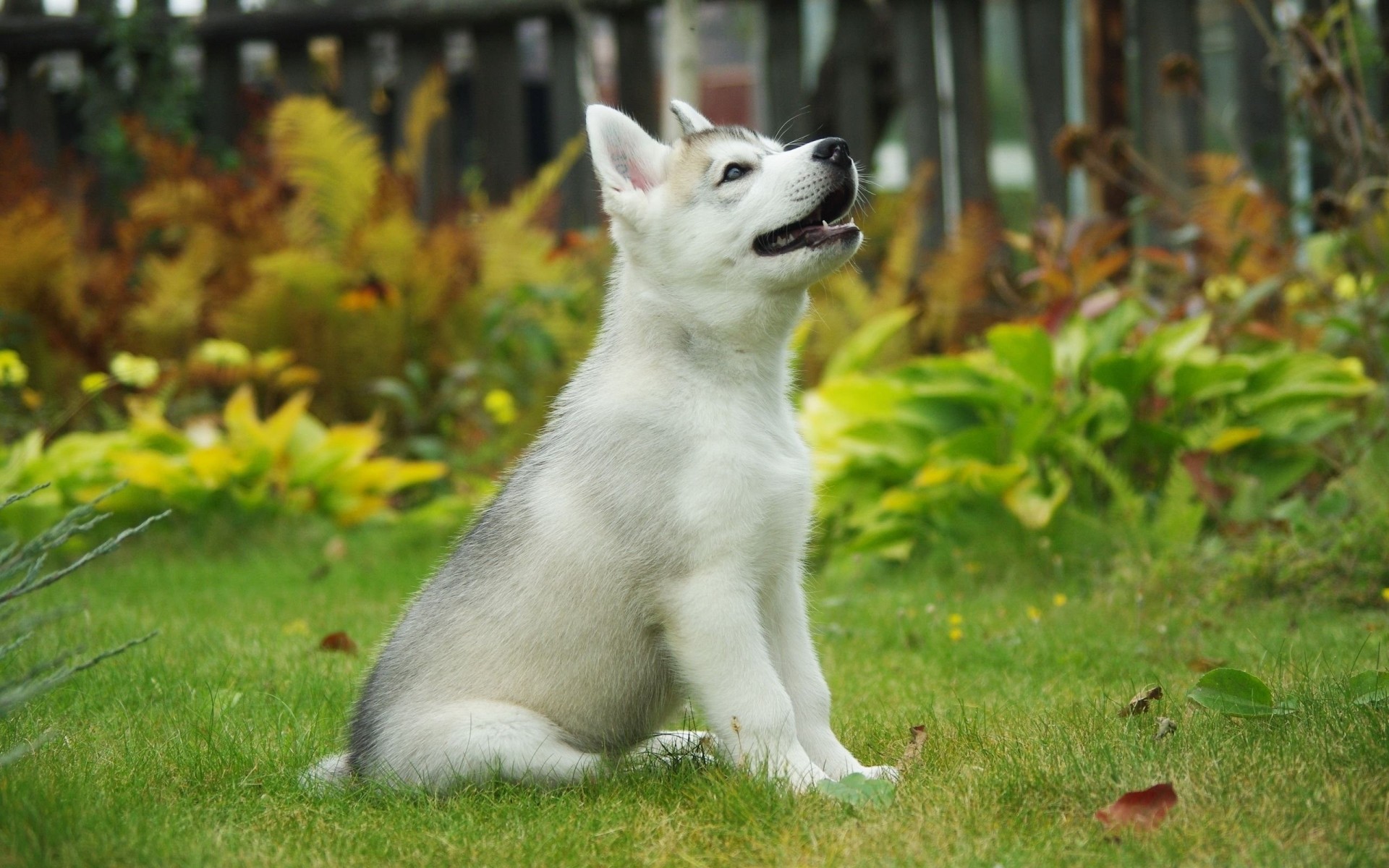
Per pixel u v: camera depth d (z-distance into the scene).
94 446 9.81
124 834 3.83
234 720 5.23
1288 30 9.05
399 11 12.30
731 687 4.36
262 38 12.59
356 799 4.43
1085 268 9.45
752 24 19.30
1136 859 3.60
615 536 4.45
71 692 5.65
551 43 12.36
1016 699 5.56
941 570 8.36
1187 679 5.73
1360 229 8.98
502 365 11.38
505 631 4.53
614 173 4.90
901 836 3.85
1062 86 11.36
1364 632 6.24
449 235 11.55
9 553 4.18
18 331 11.24
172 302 11.34
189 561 9.46
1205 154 10.88
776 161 4.74
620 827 4.01
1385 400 8.15
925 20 11.53
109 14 12.55
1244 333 9.22
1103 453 8.68
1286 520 7.52
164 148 11.56
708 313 4.70
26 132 12.88
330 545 9.65
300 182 11.71
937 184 11.64
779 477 4.52
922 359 10.36
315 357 11.72
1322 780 3.98
